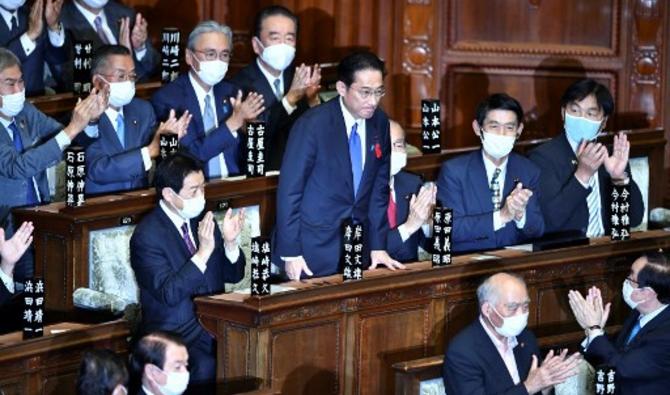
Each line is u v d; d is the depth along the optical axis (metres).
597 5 27.97
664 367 19.11
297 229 20.08
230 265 19.94
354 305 19.41
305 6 28.77
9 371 17.80
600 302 19.48
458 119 28.72
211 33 22.94
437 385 18.53
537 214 21.67
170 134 21.55
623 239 21.92
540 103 28.44
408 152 24.20
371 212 20.58
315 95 24.48
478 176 21.33
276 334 18.75
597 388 18.89
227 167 23.36
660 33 27.75
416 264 20.45
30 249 21.50
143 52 26.11
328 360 19.28
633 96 27.95
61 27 25.14
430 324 20.16
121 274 21.00
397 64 28.61
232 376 18.91
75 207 20.53
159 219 19.67
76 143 22.23
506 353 18.59
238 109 22.70
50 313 20.98
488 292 18.30
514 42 28.44
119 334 18.77
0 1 24.50
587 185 22.19
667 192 27.27
